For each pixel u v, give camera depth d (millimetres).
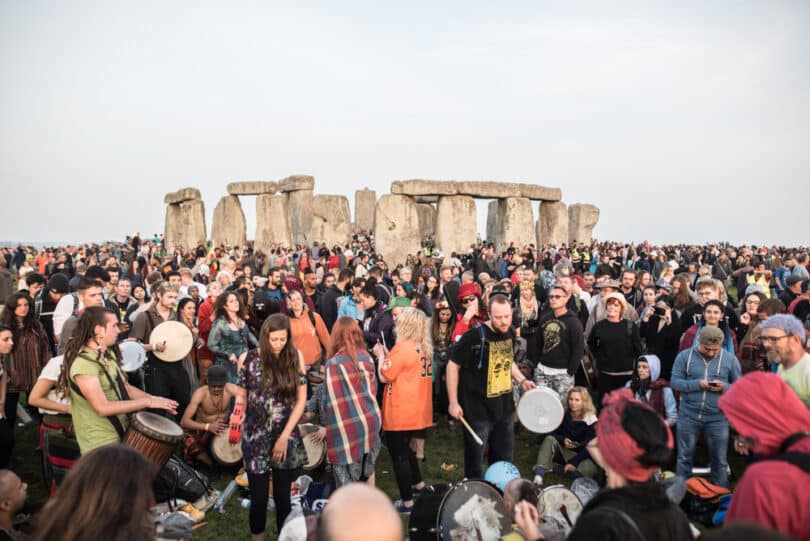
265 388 4297
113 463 2164
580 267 23156
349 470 4762
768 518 2047
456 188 26234
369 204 50000
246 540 4766
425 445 6883
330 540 1737
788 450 2199
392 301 7586
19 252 29578
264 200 31703
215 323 6715
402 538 1795
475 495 4023
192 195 33625
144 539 2137
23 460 6320
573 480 5828
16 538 3275
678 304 7738
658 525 2000
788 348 3912
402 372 5043
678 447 5492
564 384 6262
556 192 30266
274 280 9586
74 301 7082
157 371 6445
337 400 4680
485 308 6816
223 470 6055
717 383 5125
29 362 6219
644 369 6254
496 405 5020
